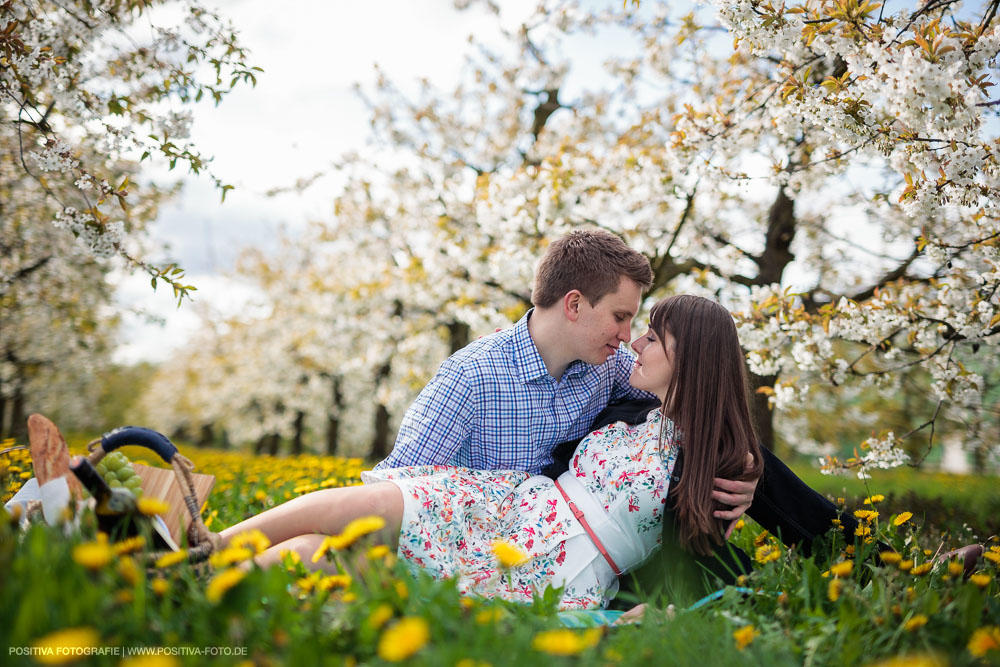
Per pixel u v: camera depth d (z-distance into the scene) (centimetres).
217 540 181
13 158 586
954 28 280
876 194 500
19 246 826
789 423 1127
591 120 955
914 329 400
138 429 185
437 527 217
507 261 753
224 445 3616
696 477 229
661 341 246
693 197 632
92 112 374
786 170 479
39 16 383
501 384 260
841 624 166
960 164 270
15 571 132
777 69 374
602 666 138
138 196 817
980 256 362
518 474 256
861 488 655
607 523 231
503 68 1063
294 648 126
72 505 163
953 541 341
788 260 673
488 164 1062
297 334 1947
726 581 225
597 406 283
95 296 1076
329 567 192
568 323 260
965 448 733
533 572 226
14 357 1346
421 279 988
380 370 1702
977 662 153
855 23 282
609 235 266
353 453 2648
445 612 149
